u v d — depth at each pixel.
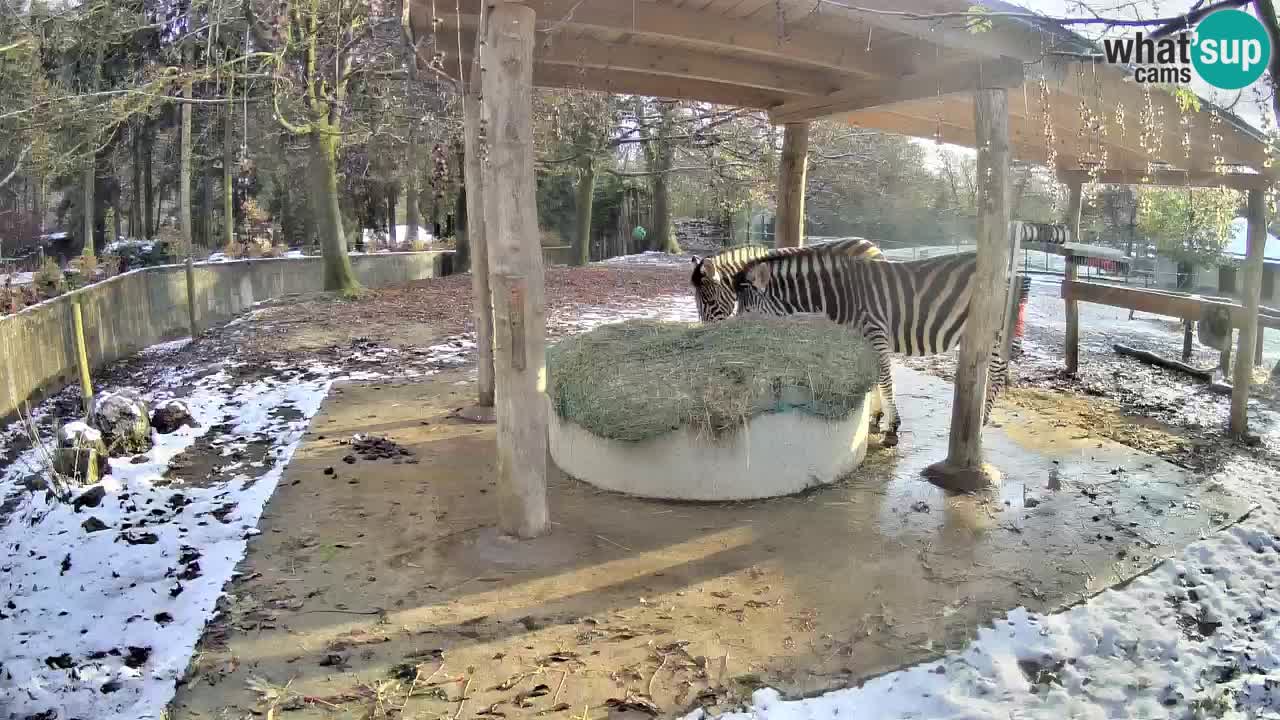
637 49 6.20
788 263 6.60
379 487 5.35
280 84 12.98
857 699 3.11
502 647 3.45
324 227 15.88
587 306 14.20
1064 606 3.84
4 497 5.44
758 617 3.71
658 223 26.61
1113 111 5.28
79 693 3.11
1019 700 3.15
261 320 12.77
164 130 26.08
